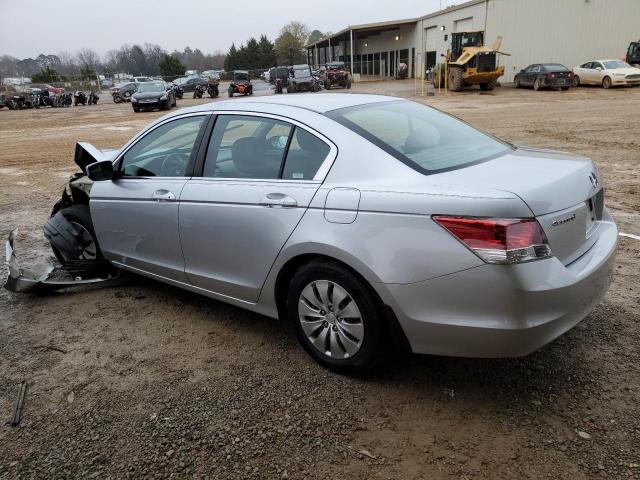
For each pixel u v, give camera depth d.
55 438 2.69
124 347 3.56
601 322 3.52
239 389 3.02
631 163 9.12
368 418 2.72
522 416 2.67
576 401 2.76
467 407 2.77
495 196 2.41
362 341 2.88
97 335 3.74
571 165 2.88
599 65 26.42
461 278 2.45
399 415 2.73
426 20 42.12
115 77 65.69
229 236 3.35
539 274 2.38
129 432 2.70
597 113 16.52
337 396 2.91
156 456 2.53
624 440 2.47
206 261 3.59
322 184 2.93
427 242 2.52
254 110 3.42
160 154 3.92
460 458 2.43
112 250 4.34
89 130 18.94
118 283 4.68
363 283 2.78
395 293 2.62
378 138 2.97
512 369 3.06
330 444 2.56
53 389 3.11
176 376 3.18
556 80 25.88
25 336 3.77
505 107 19.70
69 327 3.88
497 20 32.28
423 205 2.54
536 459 2.39
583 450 2.43
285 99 3.56
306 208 2.93
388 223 2.63
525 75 27.97
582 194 2.72
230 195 3.32
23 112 33.94
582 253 2.75
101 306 4.21
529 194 2.43
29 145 15.58
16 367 3.37
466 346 2.53
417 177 2.70
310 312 3.09
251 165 3.33
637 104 18.50
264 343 3.53
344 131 3.00
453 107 20.58
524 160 3.00
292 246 2.99
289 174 3.12
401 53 48.34
